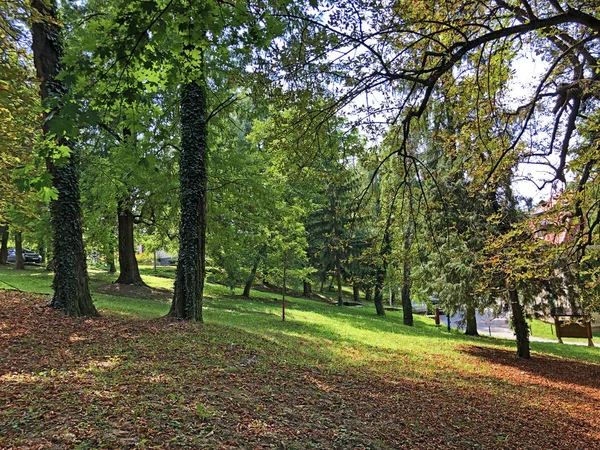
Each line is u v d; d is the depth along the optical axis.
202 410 4.91
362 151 7.97
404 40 7.53
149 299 19.14
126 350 7.69
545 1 8.21
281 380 7.25
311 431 5.19
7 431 3.97
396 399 7.60
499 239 10.34
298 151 7.71
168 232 20.86
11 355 6.68
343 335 15.57
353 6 5.86
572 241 8.99
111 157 16.89
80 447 3.77
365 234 27.62
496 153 9.48
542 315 15.46
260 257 24.17
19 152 9.13
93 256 23.72
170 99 14.12
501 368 13.38
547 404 9.38
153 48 4.33
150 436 4.17
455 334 22.34
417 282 18.50
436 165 14.68
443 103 9.60
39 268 31.14
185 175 11.69
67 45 11.24
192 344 8.74
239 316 16.61
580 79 8.72
